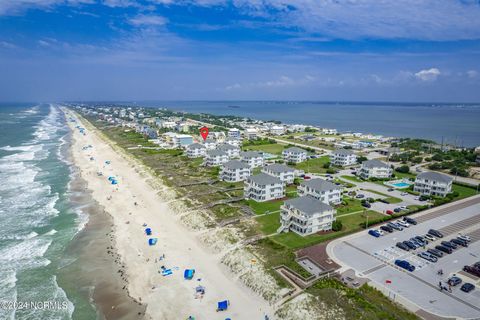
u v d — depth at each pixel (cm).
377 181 15162
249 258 7931
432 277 7125
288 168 14125
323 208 9300
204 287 7194
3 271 7894
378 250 8306
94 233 9944
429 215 10831
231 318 6225
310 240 8781
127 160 19338
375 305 6078
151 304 6700
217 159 17775
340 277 7044
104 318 6344
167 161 18862
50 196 13188
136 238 9556
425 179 13200
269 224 9900
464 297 6425
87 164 18788
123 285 7375
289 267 7425
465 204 11994
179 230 10025
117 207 12044
